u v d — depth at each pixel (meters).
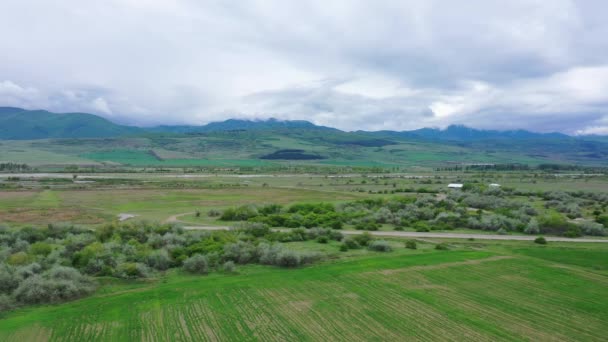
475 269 58.25
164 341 36.19
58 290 46.31
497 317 42.00
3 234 75.19
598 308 44.69
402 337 37.44
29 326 38.84
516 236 84.12
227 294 47.62
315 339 36.81
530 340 37.16
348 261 62.31
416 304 45.22
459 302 45.97
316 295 47.62
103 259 56.69
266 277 54.06
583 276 55.88
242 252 62.34
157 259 58.28
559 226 86.94
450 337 37.50
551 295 48.50
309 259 61.97
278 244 66.00
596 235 85.62
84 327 38.75
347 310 43.34
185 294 47.50
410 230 90.44
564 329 39.47
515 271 57.56
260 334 37.69
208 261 59.03
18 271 50.19
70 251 63.44
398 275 55.25
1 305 43.03
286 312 42.69
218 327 39.03
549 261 64.06
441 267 59.06
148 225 82.25
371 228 90.69
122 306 43.78
